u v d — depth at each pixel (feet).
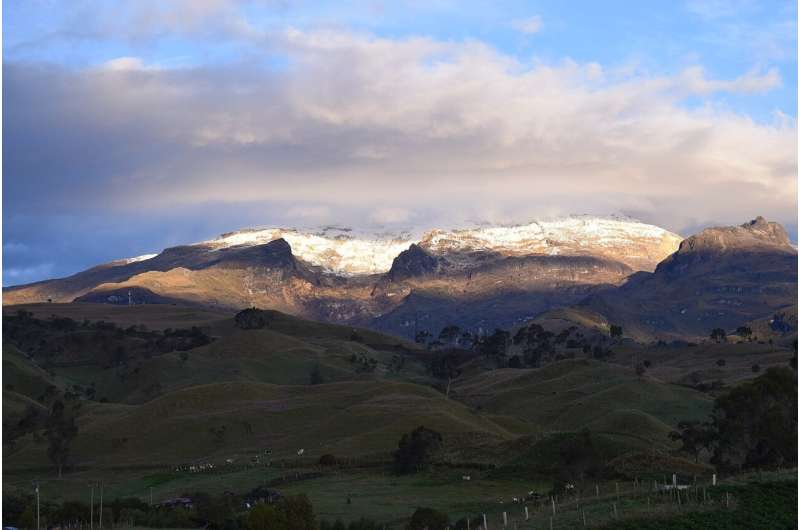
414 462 451.12
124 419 642.22
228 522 318.04
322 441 564.71
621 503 228.43
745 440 365.61
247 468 492.95
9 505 337.31
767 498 217.56
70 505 330.34
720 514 208.13
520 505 324.80
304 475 456.45
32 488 474.90
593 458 383.65
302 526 286.25
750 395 362.53
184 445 594.65
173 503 369.71
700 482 271.28
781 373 367.25
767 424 355.77
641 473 366.43
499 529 220.84
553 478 393.70
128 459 571.28
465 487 398.01
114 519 321.93
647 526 202.49
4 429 640.17
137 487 469.16
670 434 424.46
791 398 361.10
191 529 311.47
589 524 207.72
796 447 352.90
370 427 577.02
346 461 486.79
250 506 360.07
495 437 516.32
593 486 338.95
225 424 621.31
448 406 637.30
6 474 539.29
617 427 538.47
